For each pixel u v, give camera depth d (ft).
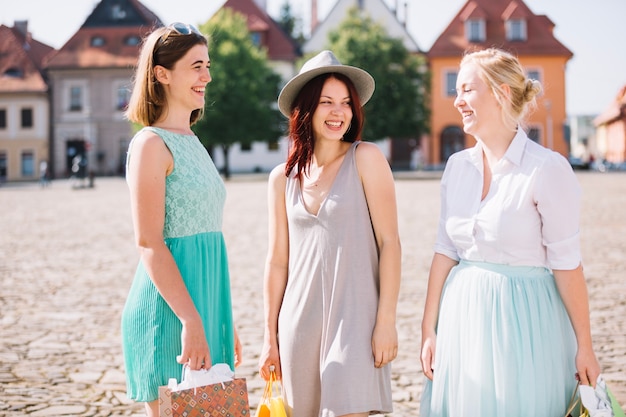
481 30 155.74
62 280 29.81
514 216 8.56
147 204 8.36
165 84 8.93
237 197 81.82
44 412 13.74
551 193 8.45
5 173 172.96
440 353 9.09
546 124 155.12
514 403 8.48
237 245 40.19
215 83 130.72
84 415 13.62
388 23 159.84
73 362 17.39
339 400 9.00
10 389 15.19
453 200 9.15
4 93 170.71
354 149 9.49
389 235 9.39
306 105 9.51
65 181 159.53
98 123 170.19
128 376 8.85
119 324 21.57
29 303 24.86
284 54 163.32
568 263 8.49
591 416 8.12
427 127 134.41
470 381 8.70
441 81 155.12
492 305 8.66
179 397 7.98
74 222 57.11
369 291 9.29
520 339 8.54
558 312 8.73
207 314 8.79
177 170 8.65
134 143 8.59
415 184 105.70
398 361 17.28
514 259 8.65
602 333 19.29
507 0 159.63
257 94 136.26
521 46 154.40
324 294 9.30
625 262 31.55
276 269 9.98
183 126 9.10
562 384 8.65
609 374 15.78
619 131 189.47
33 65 173.99
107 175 170.30
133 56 168.25
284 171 9.84
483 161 9.01
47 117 171.53
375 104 130.72
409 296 25.11
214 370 8.34
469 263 9.01
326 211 9.31
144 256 8.32
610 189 85.92
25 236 47.06
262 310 23.24
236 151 170.09
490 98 8.75
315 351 9.35
